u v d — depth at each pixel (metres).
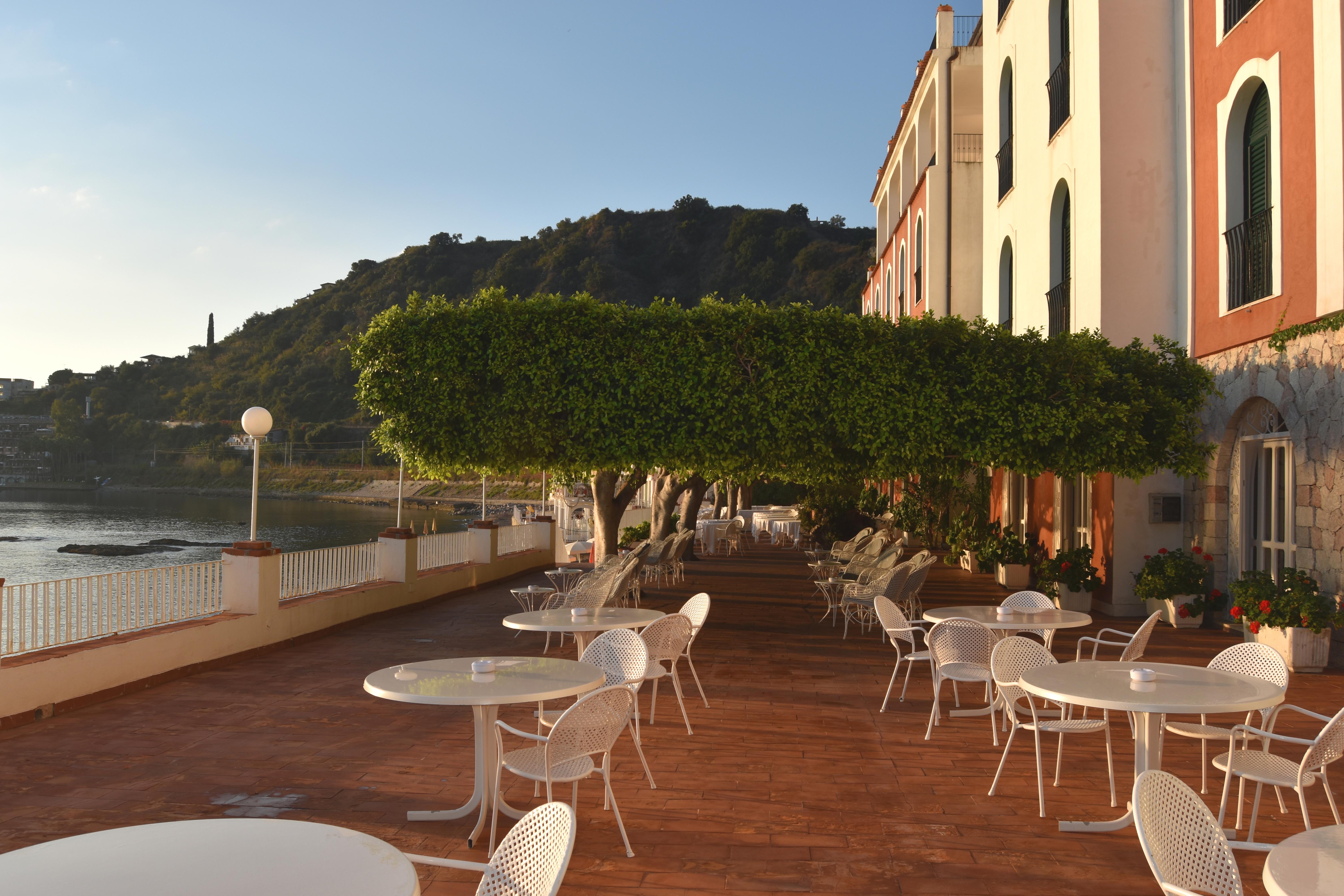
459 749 5.98
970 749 6.03
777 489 39.75
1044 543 14.78
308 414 113.62
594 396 9.67
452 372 9.74
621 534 22.47
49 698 6.82
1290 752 5.98
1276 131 9.20
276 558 9.68
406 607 12.67
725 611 12.95
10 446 111.12
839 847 4.35
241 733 6.39
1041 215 13.90
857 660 9.26
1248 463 10.16
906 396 9.33
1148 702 4.00
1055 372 9.56
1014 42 15.34
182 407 120.25
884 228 30.72
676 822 4.68
